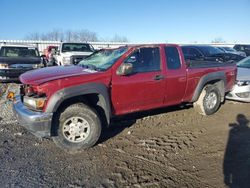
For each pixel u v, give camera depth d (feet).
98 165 13.19
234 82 23.38
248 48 70.95
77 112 14.51
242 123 19.40
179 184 11.47
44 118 13.60
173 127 18.60
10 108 23.30
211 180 11.77
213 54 43.19
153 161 13.56
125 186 11.35
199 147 15.24
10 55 42.16
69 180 11.83
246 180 11.75
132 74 16.42
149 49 17.52
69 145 14.57
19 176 12.11
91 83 14.78
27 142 16.01
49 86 13.71
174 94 18.74
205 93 20.80
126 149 15.02
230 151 14.67
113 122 19.48
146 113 21.56
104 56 17.78
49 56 55.21
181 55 19.10
